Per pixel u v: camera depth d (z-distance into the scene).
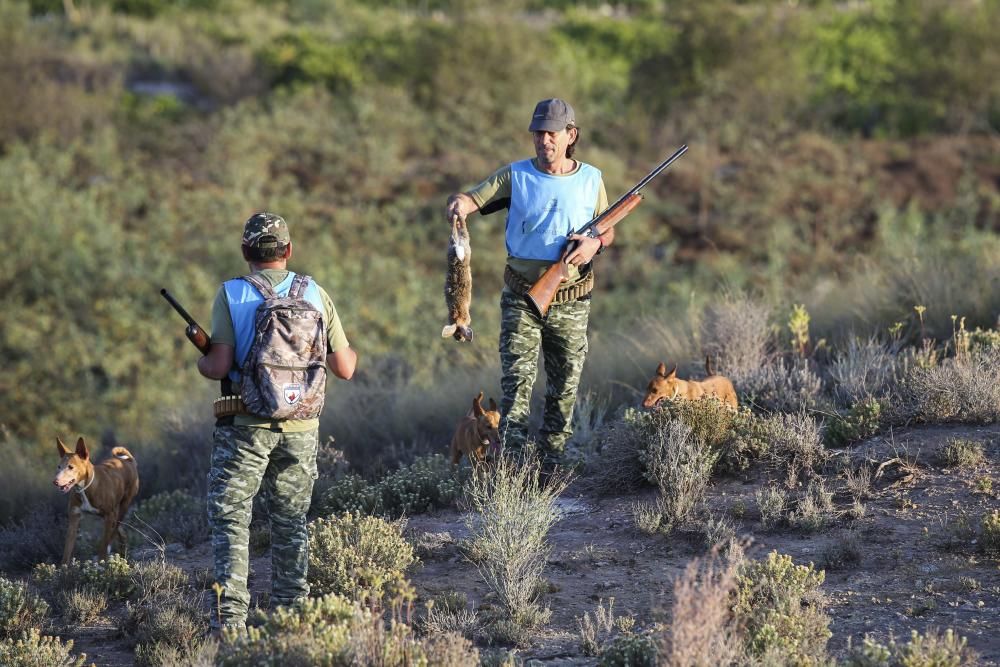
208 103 131.88
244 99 128.25
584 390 33.06
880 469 21.97
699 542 20.33
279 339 16.44
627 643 14.95
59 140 105.38
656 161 108.50
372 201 100.50
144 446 37.91
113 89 126.50
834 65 133.50
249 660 14.48
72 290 77.12
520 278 22.91
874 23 145.88
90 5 168.25
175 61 141.88
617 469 24.09
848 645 15.10
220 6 177.25
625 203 22.72
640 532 21.20
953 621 15.80
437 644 14.64
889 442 23.56
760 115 117.25
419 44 125.62
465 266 21.25
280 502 17.31
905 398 25.62
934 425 24.17
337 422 34.09
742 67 119.00
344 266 85.88
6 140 105.81
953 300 33.53
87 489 23.52
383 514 24.72
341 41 152.00
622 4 190.75
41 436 69.94
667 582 18.59
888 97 122.38
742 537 19.47
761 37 118.75
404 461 30.89
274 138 107.25
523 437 23.55
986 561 17.78
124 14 168.25
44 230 80.94
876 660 13.98
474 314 77.56
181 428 37.84
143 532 26.27
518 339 23.16
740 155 108.25
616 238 92.62
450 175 105.50
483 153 110.94
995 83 117.38
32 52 115.56
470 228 92.19
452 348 64.38
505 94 120.62
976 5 121.56
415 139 112.00
